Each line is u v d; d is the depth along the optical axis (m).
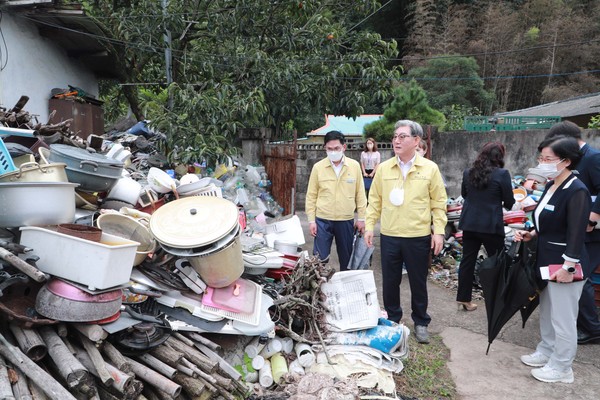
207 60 7.60
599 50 28.47
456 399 2.76
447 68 26.92
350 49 8.56
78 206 3.08
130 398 1.95
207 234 2.45
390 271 3.46
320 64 8.02
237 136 9.27
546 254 2.89
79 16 6.26
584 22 29.31
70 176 2.91
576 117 15.93
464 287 4.14
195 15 7.54
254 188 7.61
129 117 9.44
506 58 30.39
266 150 9.12
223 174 7.04
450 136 9.09
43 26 6.84
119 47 8.24
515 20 30.97
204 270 2.52
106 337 2.09
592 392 2.83
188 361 2.26
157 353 2.24
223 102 6.51
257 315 2.62
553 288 2.87
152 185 3.72
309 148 9.57
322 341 2.82
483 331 3.76
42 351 1.95
